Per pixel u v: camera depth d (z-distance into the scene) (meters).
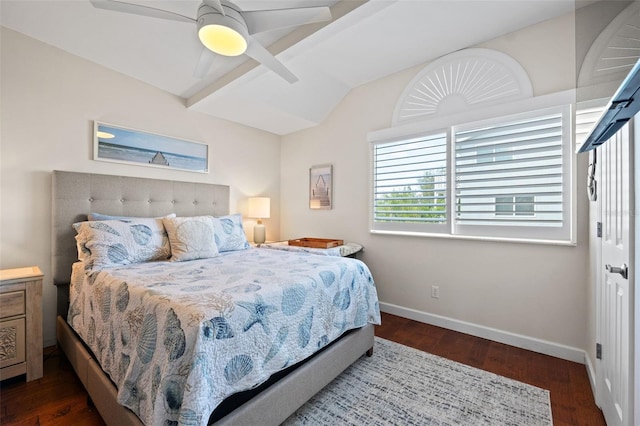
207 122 3.42
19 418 1.53
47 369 2.01
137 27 2.15
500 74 2.41
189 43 2.33
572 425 1.49
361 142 3.36
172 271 1.89
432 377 1.92
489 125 2.49
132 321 1.35
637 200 1.09
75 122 2.46
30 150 2.25
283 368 1.40
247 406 1.23
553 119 2.21
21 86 2.21
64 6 1.94
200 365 1.04
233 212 3.70
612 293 1.39
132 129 2.80
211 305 1.22
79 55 2.47
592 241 1.87
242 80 2.64
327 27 1.99
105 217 2.39
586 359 2.02
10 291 1.82
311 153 3.90
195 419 0.98
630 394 1.12
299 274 1.78
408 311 2.98
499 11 2.11
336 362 1.78
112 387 1.36
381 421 1.51
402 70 3.00
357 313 2.02
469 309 2.60
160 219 2.57
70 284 2.23
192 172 3.28
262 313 1.35
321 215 3.78
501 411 1.59
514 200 2.39
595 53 1.10
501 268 2.43
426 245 2.86
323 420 1.52
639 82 0.78
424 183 2.89
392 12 2.10
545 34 2.22
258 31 1.74
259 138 4.00
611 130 1.16
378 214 3.23
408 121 2.96
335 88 3.31
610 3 0.99
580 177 2.08
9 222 2.17
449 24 2.25
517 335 2.35
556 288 2.19
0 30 2.12
